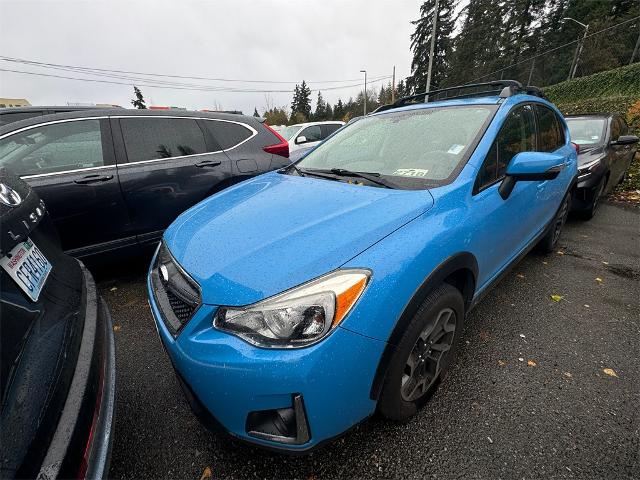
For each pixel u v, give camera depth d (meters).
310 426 1.15
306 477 1.40
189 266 1.39
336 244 1.28
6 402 0.88
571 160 3.23
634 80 13.38
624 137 4.86
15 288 1.12
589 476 1.37
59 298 1.34
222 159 3.40
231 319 1.17
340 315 1.14
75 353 1.21
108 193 2.80
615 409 1.67
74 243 2.77
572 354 2.08
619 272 3.17
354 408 1.23
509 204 2.02
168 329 1.40
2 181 1.29
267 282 1.18
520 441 1.52
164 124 3.17
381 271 1.23
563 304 2.63
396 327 1.25
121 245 2.96
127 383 1.94
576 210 4.60
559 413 1.66
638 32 17.30
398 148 2.18
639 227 4.47
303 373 1.09
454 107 2.29
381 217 1.44
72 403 1.05
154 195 3.02
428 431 1.57
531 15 32.12
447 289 1.53
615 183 5.71
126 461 1.49
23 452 0.84
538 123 2.65
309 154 2.72
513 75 22.23
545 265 3.33
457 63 34.97
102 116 2.90
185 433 1.62
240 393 1.14
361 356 1.18
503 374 1.92
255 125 3.81
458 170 1.80
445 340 1.67
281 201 1.76
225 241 1.45
